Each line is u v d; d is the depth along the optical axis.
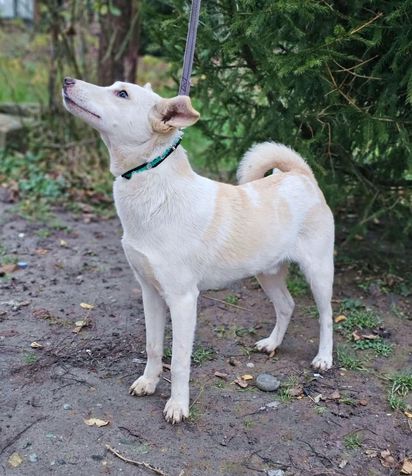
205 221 2.99
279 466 2.81
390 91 4.04
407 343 4.01
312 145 4.57
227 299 4.57
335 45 3.77
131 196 2.90
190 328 3.01
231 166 5.98
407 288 4.77
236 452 2.88
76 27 7.49
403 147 4.30
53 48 7.48
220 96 4.50
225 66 4.47
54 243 5.52
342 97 4.22
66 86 2.80
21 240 5.53
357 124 4.21
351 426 3.13
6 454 2.78
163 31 4.41
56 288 4.61
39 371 3.47
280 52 4.25
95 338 3.90
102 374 3.49
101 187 6.89
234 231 3.11
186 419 3.09
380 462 2.88
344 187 4.91
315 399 3.34
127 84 2.87
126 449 2.85
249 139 4.70
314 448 2.95
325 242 3.52
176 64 4.72
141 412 3.14
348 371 3.66
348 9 4.04
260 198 3.28
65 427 2.98
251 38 3.92
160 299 3.20
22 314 4.16
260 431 3.05
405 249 5.45
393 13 3.63
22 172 7.07
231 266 3.17
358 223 4.96
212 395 3.34
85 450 2.83
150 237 2.92
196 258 3.00
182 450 2.88
